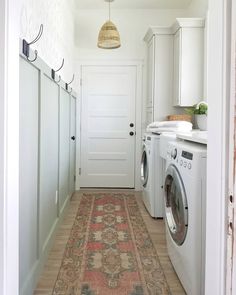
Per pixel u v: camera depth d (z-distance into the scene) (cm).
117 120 494
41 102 206
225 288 98
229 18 93
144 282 199
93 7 466
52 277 205
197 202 161
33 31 189
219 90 98
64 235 284
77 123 488
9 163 106
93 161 496
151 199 334
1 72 102
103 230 298
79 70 485
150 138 341
